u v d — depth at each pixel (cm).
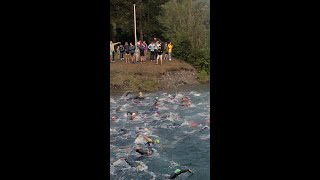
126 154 988
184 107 1630
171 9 2986
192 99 1839
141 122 1368
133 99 1870
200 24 2859
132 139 1141
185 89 2195
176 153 995
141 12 2908
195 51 2666
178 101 1777
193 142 1098
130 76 2228
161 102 1764
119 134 1194
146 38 3084
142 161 937
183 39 2744
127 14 2866
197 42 2731
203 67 2605
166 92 2097
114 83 2173
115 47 2919
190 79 2438
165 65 2438
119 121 1388
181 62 2606
